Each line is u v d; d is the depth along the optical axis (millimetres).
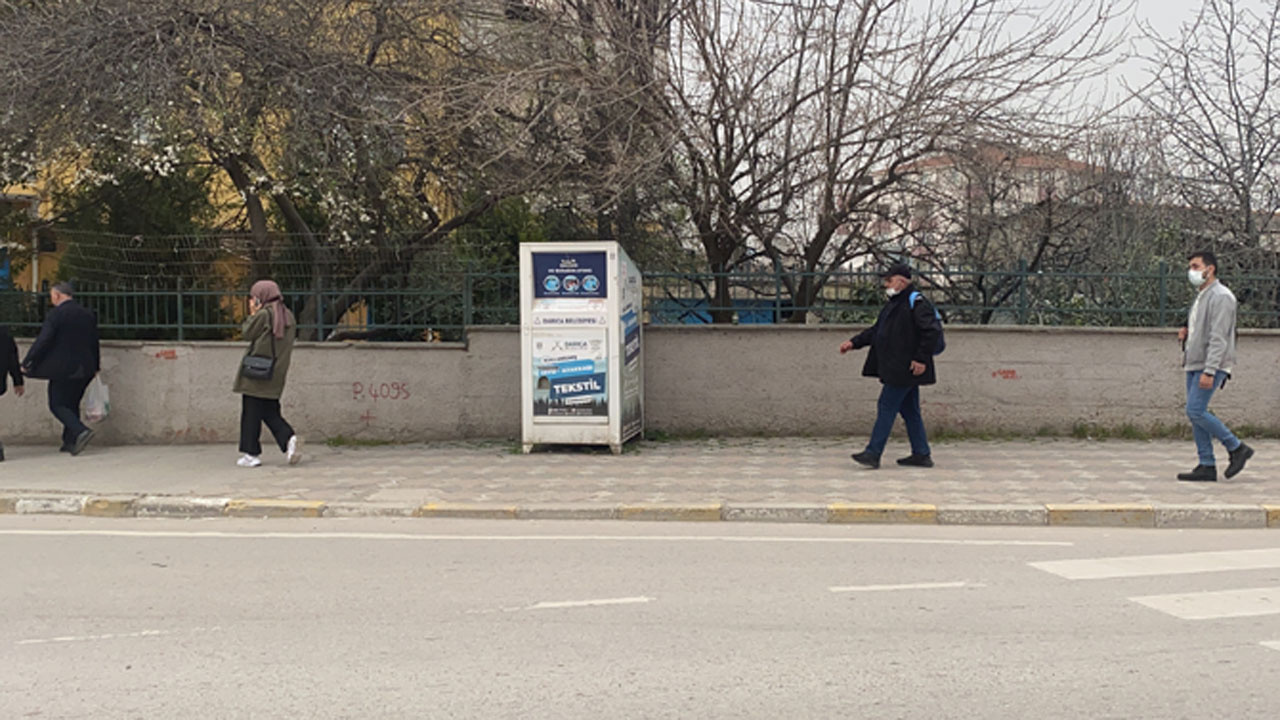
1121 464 10172
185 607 5918
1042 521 8250
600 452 11055
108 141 11898
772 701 4379
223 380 12156
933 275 12305
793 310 12234
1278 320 12125
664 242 12922
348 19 12312
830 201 11820
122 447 12031
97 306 12516
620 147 11578
